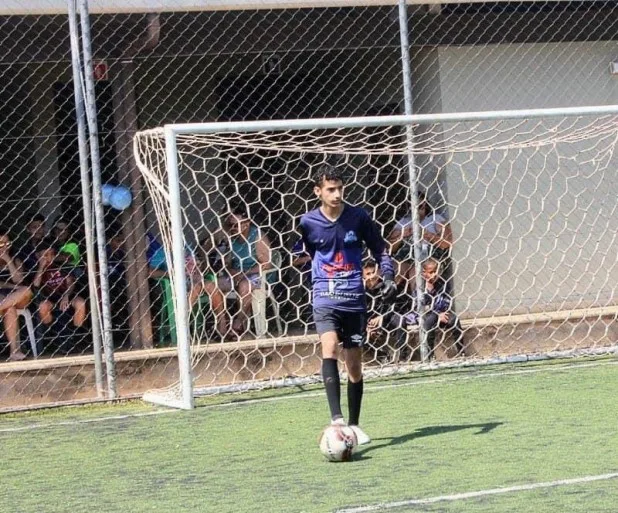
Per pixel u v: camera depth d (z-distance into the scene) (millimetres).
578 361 16234
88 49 14812
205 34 17438
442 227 17125
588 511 8148
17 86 19469
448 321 16703
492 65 18750
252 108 18750
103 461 11195
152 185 15164
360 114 19938
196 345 15891
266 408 13797
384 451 10805
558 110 15398
